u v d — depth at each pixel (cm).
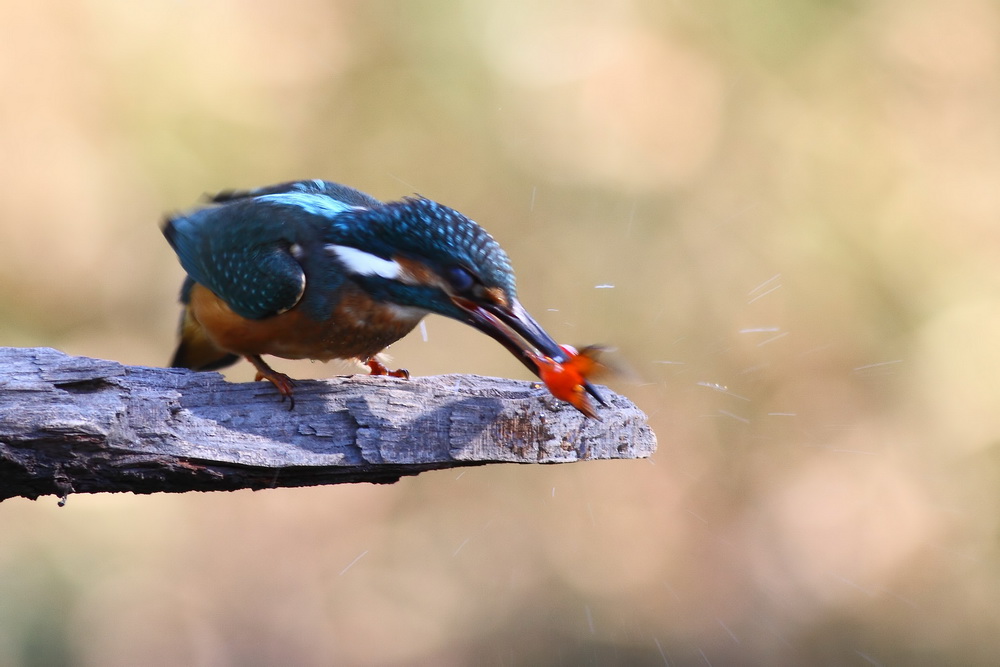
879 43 1452
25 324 1436
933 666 1380
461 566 1499
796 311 1451
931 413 1433
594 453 575
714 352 1462
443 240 576
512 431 565
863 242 1440
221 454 532
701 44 1482
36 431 500
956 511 1426
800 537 1451
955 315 1416
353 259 602
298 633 1464
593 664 1409
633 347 1459
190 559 1484
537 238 1482
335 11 1482
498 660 1430
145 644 1382
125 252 1462
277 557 1529
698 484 1476
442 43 1470
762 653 1406
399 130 1485
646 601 1455
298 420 548
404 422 556
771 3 1464
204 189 1438
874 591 1430
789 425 1459
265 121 1459
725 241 1462
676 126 1484
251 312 616
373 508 1570
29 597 1318
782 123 1462
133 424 518
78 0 1405
